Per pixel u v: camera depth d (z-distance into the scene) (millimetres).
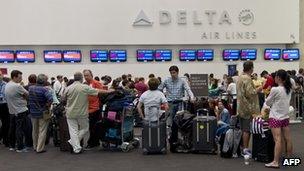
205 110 8469
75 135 8336
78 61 16312
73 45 16375
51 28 16109
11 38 15914
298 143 9195
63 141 8609
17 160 7754
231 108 10141
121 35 16453
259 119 7215
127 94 8852
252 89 7355
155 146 8062
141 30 16547
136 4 16516
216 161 7352
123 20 16453
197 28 16797
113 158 7781
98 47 16547
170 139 8320
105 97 8648
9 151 8766
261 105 9852
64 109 8695
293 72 13797
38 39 16047
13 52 15969
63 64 16266
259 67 17266
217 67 17031
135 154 8180
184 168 6816
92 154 8234
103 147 8953
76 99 8273
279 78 6754
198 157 7754
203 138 8008
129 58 16672
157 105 8141
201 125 8016
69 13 16203
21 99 8633
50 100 8414
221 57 17094
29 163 7461
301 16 17531
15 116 8656
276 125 6727
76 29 16234
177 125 8219
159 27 16625
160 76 16734
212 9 16844
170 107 8953
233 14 16953
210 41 16844
